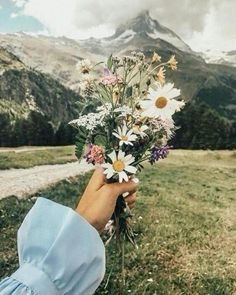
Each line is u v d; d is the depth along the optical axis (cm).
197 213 1030
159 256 799
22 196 1128
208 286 754
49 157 1845
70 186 1274
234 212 1059
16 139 2373
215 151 1941
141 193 1162
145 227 907
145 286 713
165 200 1111
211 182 1353
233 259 824
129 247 773
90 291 86
